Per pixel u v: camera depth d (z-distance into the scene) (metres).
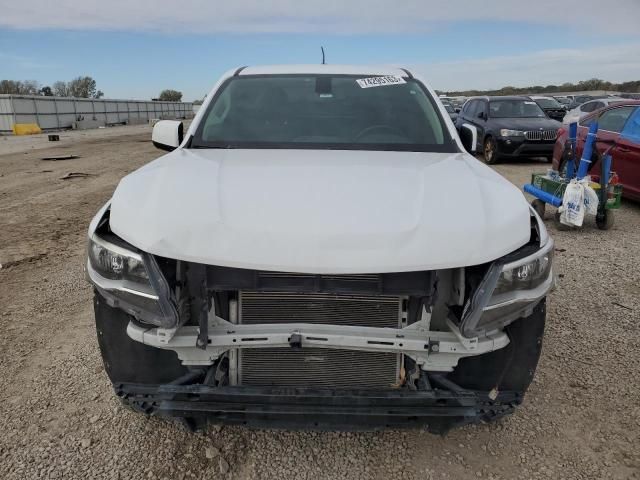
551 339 3.69
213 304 2.14
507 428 2.76
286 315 2.15
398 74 3.64
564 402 2.98
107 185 10.72
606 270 5.14
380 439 2.68
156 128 3.34
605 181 6.71
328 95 3.36
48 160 16.05
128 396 2.26
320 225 2.01
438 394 2.07
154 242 2.02
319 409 2.06
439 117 3.23
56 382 3.15
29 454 2.54
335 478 2.42
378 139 3.05
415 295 2.06
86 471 2.43
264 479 2.40
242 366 2.24
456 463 2.51
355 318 2.15
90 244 2.20
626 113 7.84
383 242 1.99
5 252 5.88
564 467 2.49
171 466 2.47
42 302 4.39
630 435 2.71
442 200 2.18
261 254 1.98
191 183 2.28
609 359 3.43
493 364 2.32
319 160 2.64
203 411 2.12
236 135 3.07
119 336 2.31
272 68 3.71
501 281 2.06
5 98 41.53
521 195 2.41
